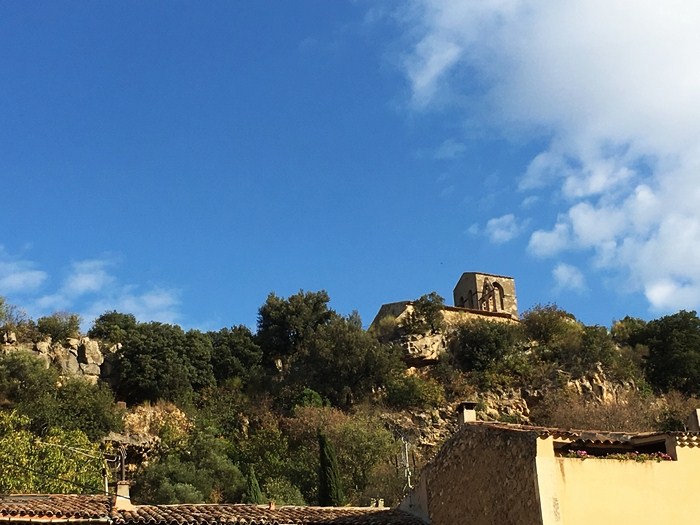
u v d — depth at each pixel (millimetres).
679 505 22344
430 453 69562
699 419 27578
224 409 72375
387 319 83188
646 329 86375
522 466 22500
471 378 77812
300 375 76938
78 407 62250
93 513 25000
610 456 22547
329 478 48562
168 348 72812
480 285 95875
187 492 54844
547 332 82688
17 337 70500
